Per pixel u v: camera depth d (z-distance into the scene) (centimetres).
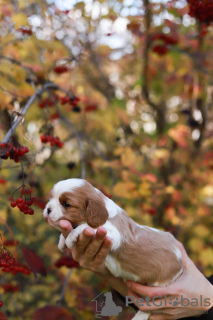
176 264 87
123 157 127
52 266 137
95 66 160
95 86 160
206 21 117
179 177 153
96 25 150
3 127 116
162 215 148
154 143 162
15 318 129
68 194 82
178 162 163
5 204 116
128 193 122
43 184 127
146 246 85
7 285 122
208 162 158
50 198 84
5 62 115
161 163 158
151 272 85
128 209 126
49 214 82
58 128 146
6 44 118
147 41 149
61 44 132
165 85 167
